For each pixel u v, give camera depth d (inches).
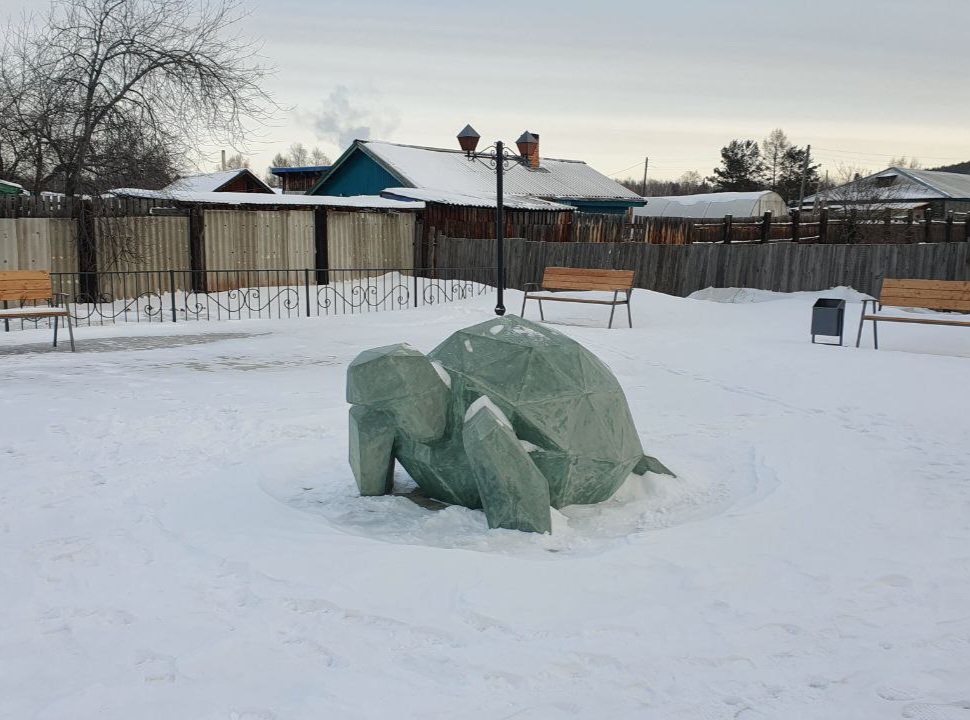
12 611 170.1
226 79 824.3
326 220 895.7
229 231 828.0
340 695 136.6
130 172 811.4
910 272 721.6
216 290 821.9
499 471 217.3
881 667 147.4
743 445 313.1
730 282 820.6
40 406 367.2
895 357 478.9
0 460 285.0
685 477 267.9
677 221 989.8
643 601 173.5
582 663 147.7
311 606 170.1
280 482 266.5
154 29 804.0
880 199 1546.5
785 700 136.6
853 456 293.6
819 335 558.9
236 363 494.3
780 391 409.4
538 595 175.2
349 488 259.4
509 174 1360.7
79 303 731.4
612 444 238.8
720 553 200.8
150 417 349.4
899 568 192.5
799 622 164.9
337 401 384.5
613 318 685.9
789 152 3201.3
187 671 145.0
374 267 949.2
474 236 1035.3
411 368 232.7
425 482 249.3
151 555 200.5
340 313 757.3
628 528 227.9
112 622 165.2
